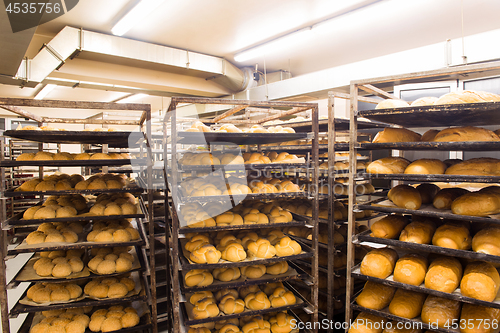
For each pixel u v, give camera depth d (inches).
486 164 66.5
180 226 74.4
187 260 78.0
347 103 192.4
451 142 64.1
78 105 77.0
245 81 249.4
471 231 76.1
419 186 84.1
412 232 72.1
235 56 229.8
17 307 78.4
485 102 59.0
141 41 204.4
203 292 82.0
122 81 227.6
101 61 216.2
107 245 84.0
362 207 77.1
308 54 232.8
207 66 228.1
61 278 83.0
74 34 176.6
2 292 76.3
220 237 88.8
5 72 166.7
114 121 126.5
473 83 131.0
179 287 75.6
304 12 169.8
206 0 157.6
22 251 78.3
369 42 208.1
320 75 182.9
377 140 80.2
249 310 80.1
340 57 240.8
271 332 84.5
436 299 68.3
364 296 75.2
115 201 99.3
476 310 64.1
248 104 79.2
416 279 67.7
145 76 235.9
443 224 73.1
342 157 152.5
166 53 209.2
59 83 233.8
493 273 64.4
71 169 319.3
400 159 78.5
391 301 72.8
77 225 99.7
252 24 184.4
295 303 85.4
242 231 93.2
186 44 213.2
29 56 211.5
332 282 92.7
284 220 87.2
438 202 72.1
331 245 93.2
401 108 69.2
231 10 168.1
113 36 188.5
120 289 85.1
